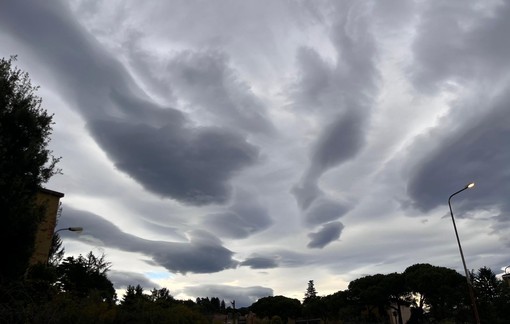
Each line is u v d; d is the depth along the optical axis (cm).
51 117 974
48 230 2134
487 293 5169
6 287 709
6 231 801
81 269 1927
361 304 5631
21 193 828
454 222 2578
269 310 6475
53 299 757
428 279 4691
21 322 653
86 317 772
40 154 899
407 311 5919
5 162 823
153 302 981
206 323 1061
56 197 2259
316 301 6425
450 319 4622
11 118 880
